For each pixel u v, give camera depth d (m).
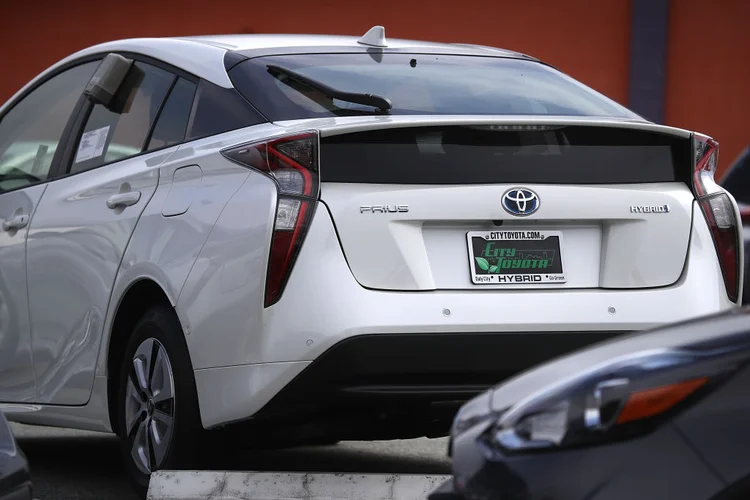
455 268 10.16
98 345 11.98
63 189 13.03
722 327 6.65
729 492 5.86
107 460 14.27
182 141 11.62
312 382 9.91
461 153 10.27
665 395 6.04
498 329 10.05
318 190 10.02
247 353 10.09
